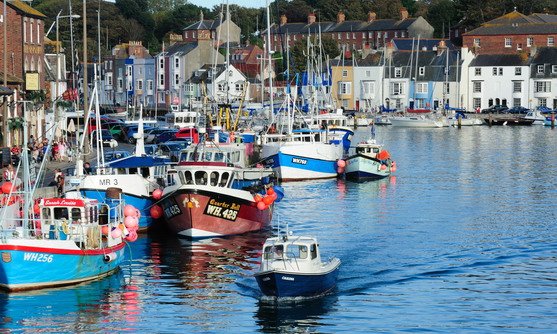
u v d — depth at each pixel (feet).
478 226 249.55
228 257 210.59
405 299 177.27
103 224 193.26
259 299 177.06
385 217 265.75
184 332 159.33
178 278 191.83
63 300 174.70
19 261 174.09
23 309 168.66
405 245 223.30
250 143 328.08
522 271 197.77
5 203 186.80
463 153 490.49
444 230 243.60
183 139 443.73
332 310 170.60
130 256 202.49
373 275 193.88
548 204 291.38
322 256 209.36
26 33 420.36
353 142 566.36
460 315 167.84
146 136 460.96
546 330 159.74
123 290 182.09
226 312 169.37
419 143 565.53
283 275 172.04
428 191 325.01
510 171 394.73
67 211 185.68
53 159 327.06
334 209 281.13
